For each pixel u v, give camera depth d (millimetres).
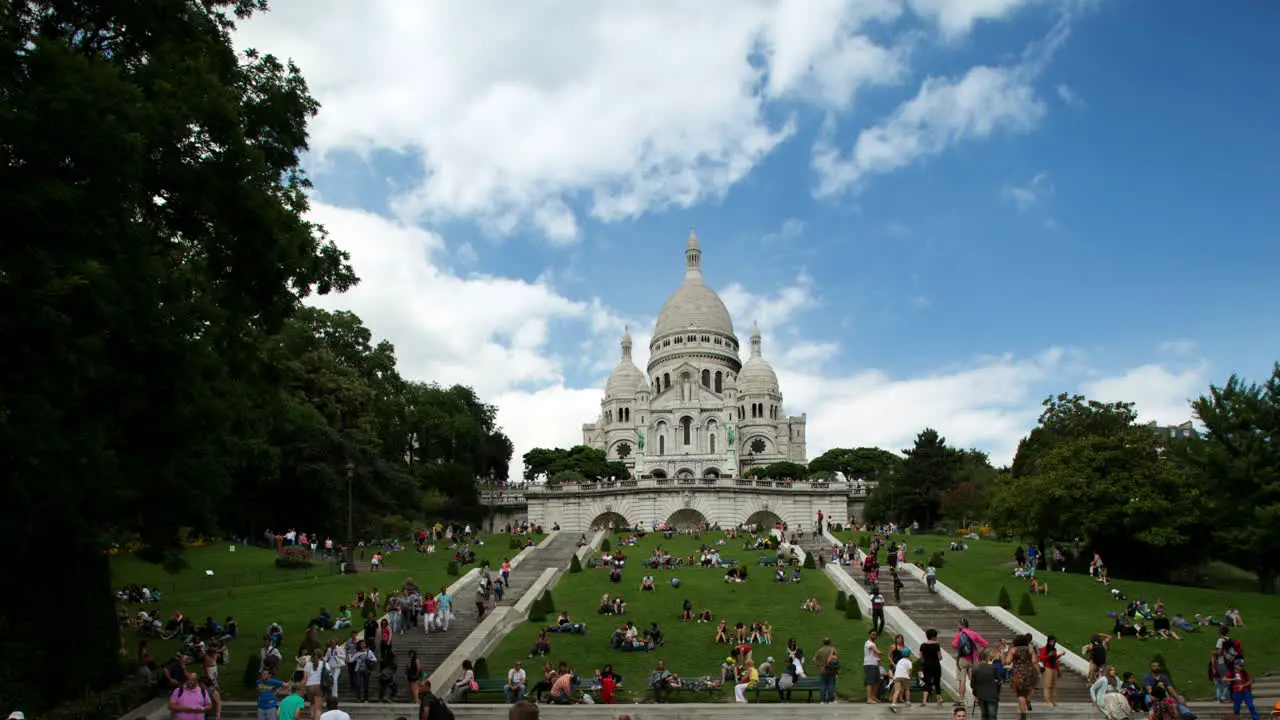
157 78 27406
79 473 23906
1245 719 30062
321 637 42250
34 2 26797
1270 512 54875
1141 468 62031
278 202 31609
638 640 42875
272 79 35438
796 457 183125
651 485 103938
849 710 29109
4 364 22094
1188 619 47781
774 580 60875
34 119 22562
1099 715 28203
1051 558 68438
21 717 20328
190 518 31922
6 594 27844
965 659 29078
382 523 83688
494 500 114312
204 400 28344
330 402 80438
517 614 49156
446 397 115688
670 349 189750
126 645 39375
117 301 23891
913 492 102812
